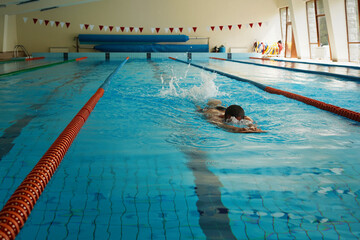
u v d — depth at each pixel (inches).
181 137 92.1
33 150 81.9
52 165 67.8
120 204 53.7
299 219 49.4
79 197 56.2
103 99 150.1
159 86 196.1
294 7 497.7
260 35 595.8
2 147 83.9
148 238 44.4
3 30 493.0
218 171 68.1
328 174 66.6
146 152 79.8
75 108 131.6
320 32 486.6
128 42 584.4
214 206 53.4
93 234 45.1
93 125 105.2
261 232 46.0
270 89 177.5
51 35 566.6
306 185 61.4
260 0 586.2
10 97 156.7
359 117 109.2
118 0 572.1
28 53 565.9
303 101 142.9
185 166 70.9
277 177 65.1
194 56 560.7
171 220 48.9
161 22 585.6
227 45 597.3
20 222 47.1
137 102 142.6
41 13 558.3
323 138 91.5
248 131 96.9
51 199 55.4
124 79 233.6
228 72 292.4
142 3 577.6
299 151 80.7
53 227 46.8
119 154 78.4
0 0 401.7
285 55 593.9
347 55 432.1
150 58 545.6
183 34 588.7
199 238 44.4
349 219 49.5
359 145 85.4
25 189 55.0
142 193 58.0
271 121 109.7
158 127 102.8
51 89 182.9
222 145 85.1
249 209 52.4
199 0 583.5
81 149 81.9
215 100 133.6
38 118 115.3
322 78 243.8
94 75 260.5
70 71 297.0
